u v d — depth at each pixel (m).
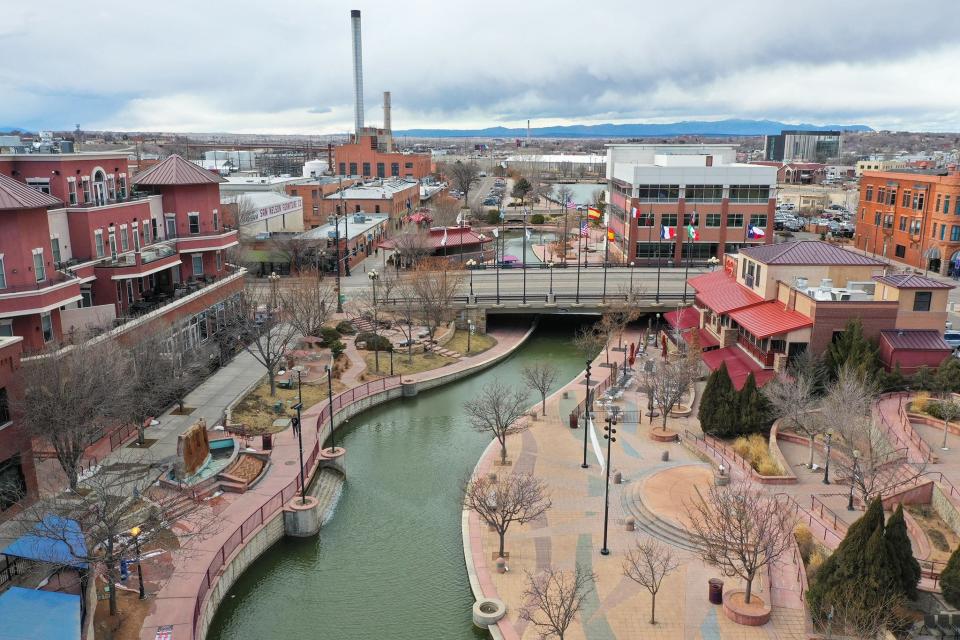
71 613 27.33
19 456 38.12
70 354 41.84
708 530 35.03
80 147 73.50
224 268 72.88
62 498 34.53
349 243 108.38
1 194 43.84
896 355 54.81
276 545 40.00
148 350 48.25
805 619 31.55
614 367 65.00
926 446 43.97
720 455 48.09
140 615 30.91
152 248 61.44
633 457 48.94
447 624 33.75
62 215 53.66
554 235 151.38
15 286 45.00
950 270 97.81
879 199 113.00
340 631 33.56
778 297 63.03
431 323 81.31
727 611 31.95
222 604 34.72
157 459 44.16
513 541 38.59
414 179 193.88
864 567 29.94
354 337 76.00
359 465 50.66
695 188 106.75
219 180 70.62
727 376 50.91
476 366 70.31
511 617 32.44
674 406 57.72
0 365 37.06
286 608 35.25
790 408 47.69
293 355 67.38
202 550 35.97
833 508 40.25
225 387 58.16
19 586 29.81
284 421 52.81
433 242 110.06
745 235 108.12
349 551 39.97
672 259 109.06
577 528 39.78
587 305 82.00
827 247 65.19
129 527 33.56
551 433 53.50
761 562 31.81
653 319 88.06
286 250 100.31
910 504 39.41
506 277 99.12
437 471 49.59
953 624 30.05
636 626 31.38
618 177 118.62
